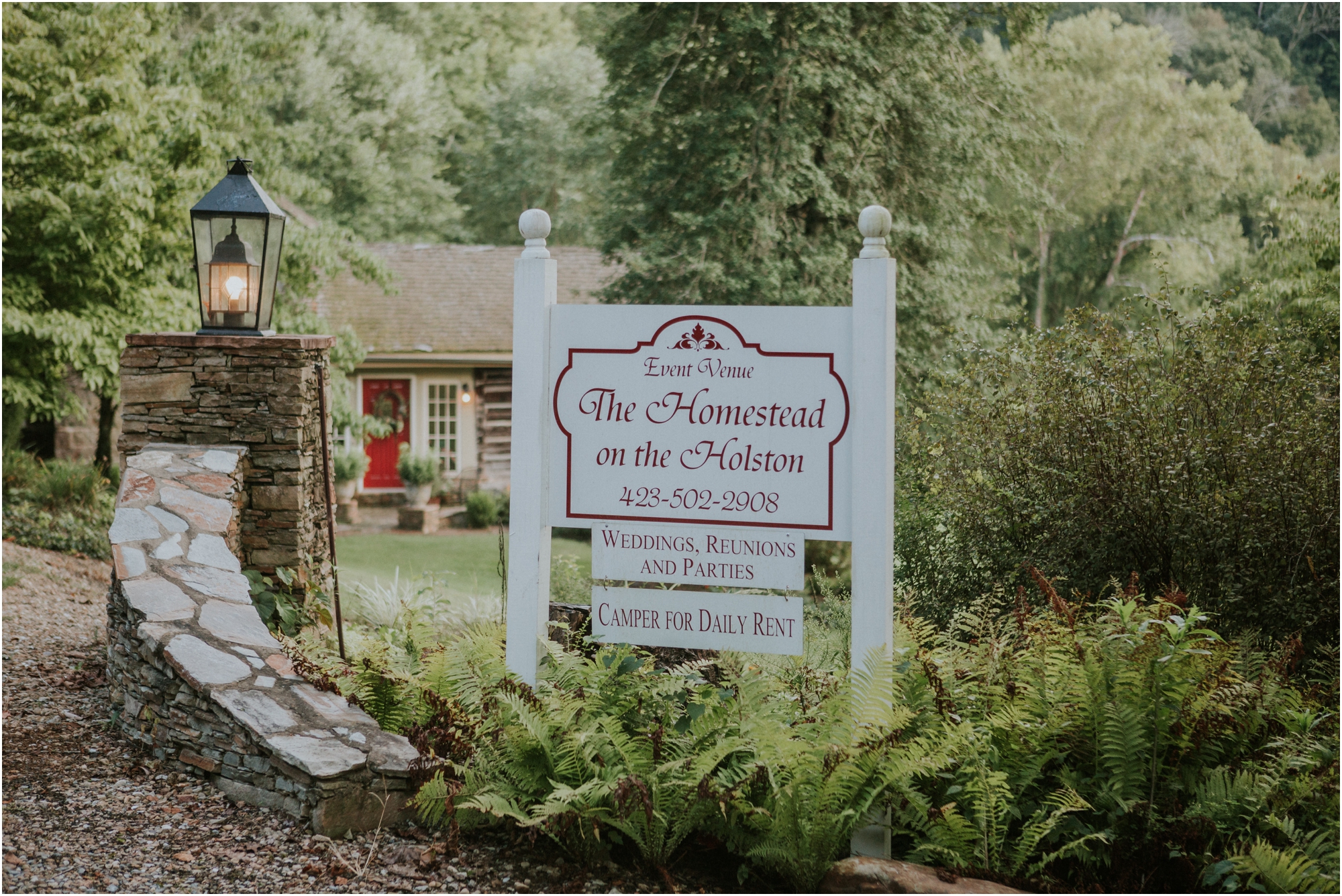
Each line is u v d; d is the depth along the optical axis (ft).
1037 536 17.87
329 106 76.07
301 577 17.25
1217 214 80.59
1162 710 11.12
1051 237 82.79
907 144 40.42
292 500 17.25
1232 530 15.79
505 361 60.59
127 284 32.53
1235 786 10.91
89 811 11.31
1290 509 15.81
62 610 20.40
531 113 86.22
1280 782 10.95
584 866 10.85
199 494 16.05
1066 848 10.47
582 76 88.38
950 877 10.57
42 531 27.48
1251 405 16.53
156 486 16.06
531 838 10.95
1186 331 17.56
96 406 47.75
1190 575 16.37
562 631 14.78
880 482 11.73
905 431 21.90
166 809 11.45
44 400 33.60
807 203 40.19
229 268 17.72
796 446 12.23
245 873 10.16
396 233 82.43
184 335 17.42
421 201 85.66
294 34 41.42
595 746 11.17
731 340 12.42
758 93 39.42
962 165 40.60
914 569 19.48
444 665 12.86
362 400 61.57
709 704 11.88
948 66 40.83
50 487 30.42
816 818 10.50
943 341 40.42
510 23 102.32
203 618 13.42
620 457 12.86
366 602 25.04
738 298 38.75
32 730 13.55
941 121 39.60
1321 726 12.37
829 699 11.72
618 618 12.85
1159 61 80.12
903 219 39.52
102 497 31.58
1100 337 17.98
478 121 95.66
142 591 13.70
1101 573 16.97
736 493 12.47
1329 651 14.85
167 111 32.60
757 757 11.04
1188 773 11.35
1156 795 11.22
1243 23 88.99
